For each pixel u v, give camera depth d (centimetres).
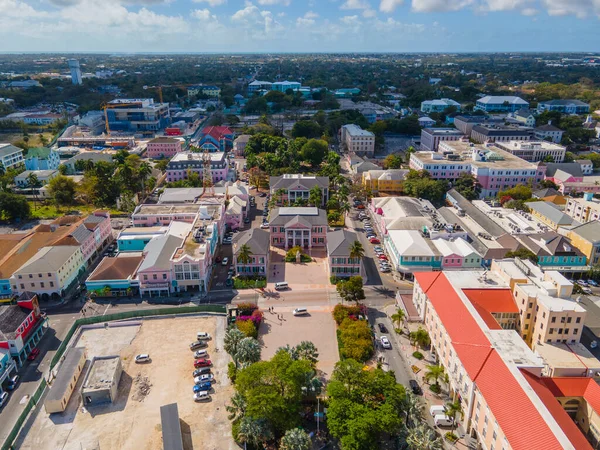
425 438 9694
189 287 17750
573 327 12812
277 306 16688
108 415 11669
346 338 14100
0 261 18475
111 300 17138
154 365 13512
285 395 11138
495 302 14138
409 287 18025
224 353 14038
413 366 13438
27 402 12250
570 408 11456
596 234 19062
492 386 10300
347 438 9956
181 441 10412
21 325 13850
